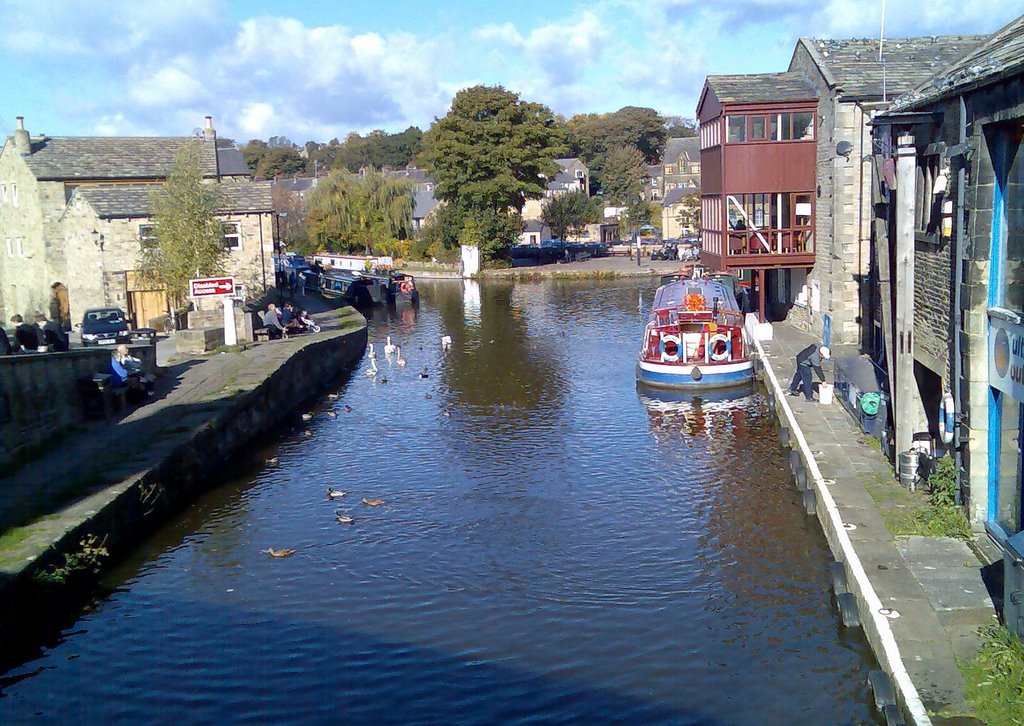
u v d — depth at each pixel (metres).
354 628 14.53
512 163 78.06
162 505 19.28
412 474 22.38
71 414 22.12
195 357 31.86
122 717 12.16
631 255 83.38
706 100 37.50
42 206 47.72
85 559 15.59
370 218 89.69
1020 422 13.63
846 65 32.28
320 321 45.78
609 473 22.02
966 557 13.97
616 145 142.75
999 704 10.02
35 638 14.05
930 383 19.27
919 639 11.62
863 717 11.60
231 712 12.27
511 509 19.73
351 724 11.94
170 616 15.00
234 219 46.25
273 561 17.20
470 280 74.31
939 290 17.12
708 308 32.31
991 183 13.99
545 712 12.09
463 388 32.44
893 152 20.45
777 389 26.77
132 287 44.47
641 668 13.09
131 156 50.75
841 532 15.25
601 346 40.41
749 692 12.31
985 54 15.42
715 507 19.39
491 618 14.77
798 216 35.09
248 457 24.05
